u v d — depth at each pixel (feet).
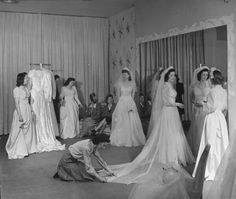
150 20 21.01
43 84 21.67
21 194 12.47
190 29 16.87
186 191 7.73
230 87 14.17
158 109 18.70
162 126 16.43
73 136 24.56
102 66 29.73
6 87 26.20
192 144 16.58
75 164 14.20
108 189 12.87
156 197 7.66
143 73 22.07
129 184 13.34
